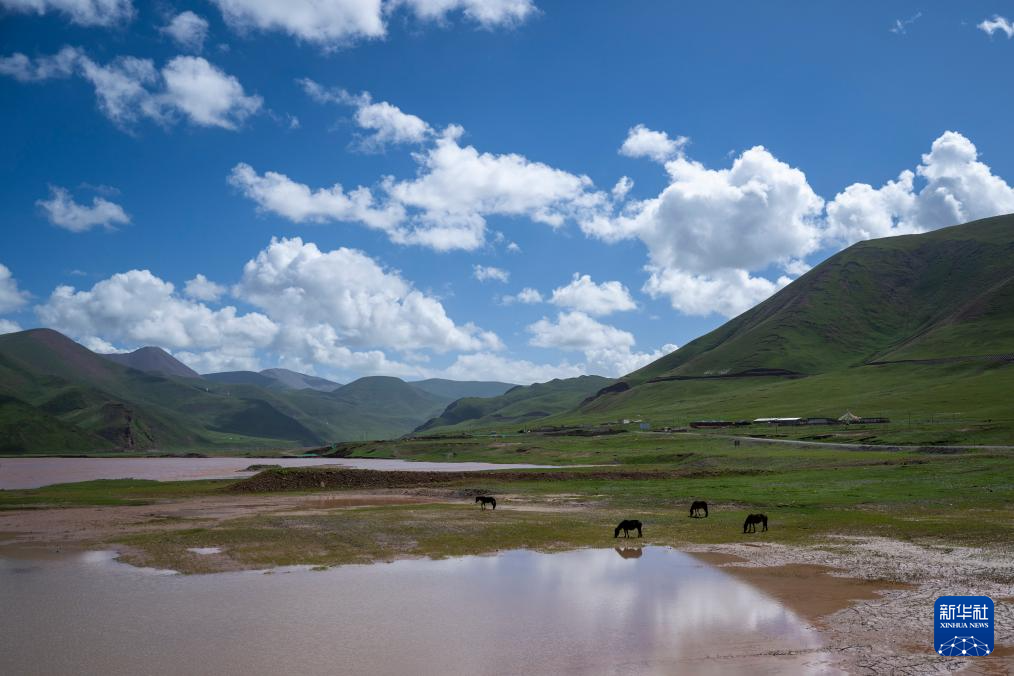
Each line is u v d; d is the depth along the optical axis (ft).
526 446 542.16
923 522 128.16
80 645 63.72
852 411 557.33
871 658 58.85
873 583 85.51
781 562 99.81
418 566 100.42
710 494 194.90
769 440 401.90
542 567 99.25
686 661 58.65
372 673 56.59
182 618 72.64
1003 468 206.69
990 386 570.05
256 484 253.85
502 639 65.10
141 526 141.59
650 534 129.08
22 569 98.02
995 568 91.81
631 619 71.31
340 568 98.99
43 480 336.90
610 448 479.82
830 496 173.06
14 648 62.90
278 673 56.54
